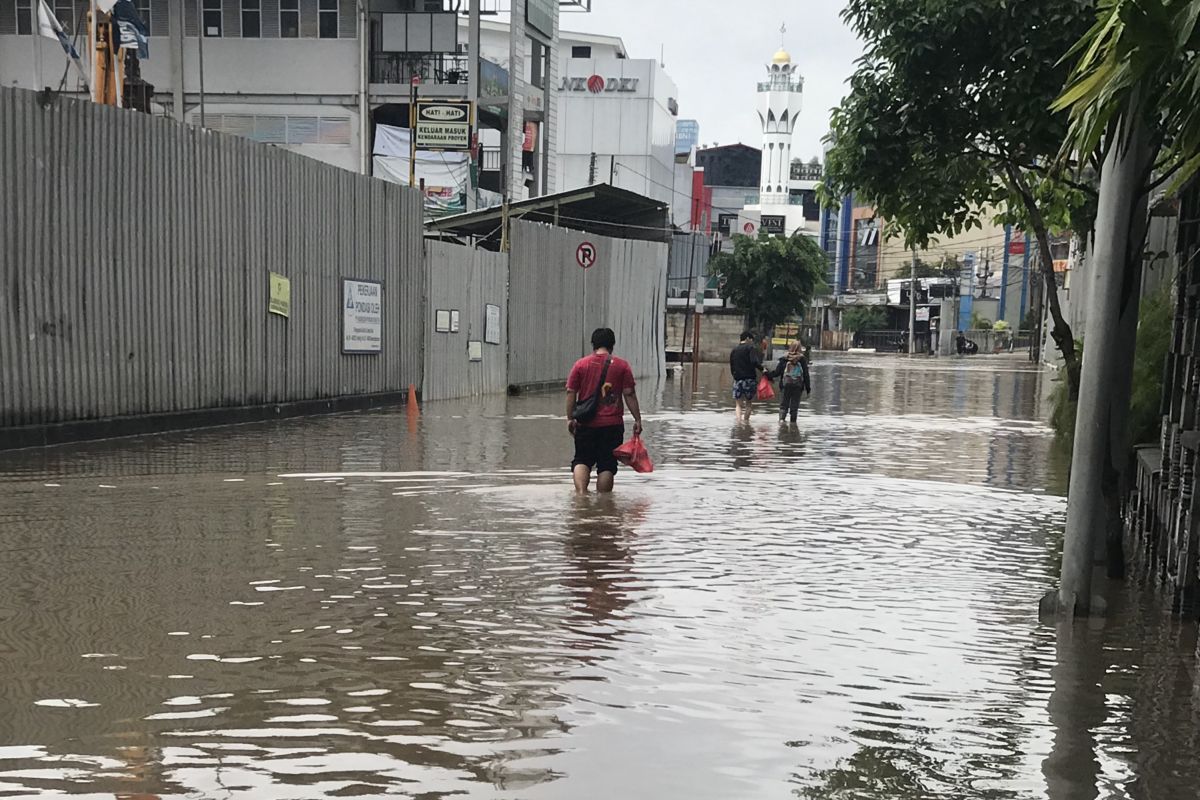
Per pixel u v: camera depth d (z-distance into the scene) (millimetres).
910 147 11898
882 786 3982
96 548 7844
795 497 11109
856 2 11750
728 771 4082
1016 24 10703
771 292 57625
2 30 33719
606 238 32875
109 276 14398
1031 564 8062
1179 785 4035
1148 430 10578
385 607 6352
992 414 23781
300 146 36938
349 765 4070
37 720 4473
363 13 36375
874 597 6898
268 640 5641
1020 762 4234
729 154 147625
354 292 20516
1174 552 7055
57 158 13477
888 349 94125
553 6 43406
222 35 36688
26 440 13195
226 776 3951
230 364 16984
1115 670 5457
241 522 8961
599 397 10938
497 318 26828
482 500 10406
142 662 5238
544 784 3932
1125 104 5492
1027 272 95250
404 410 21266
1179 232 8062
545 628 5988
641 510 10047
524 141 43406
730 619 6266
